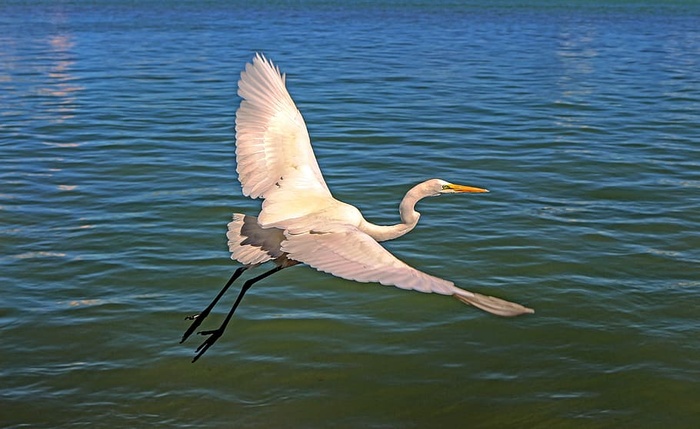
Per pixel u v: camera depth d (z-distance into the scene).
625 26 41.47
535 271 10.86
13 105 19.95
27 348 9.09
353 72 25.06
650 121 19.31
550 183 14.41
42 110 19.41
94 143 16.53
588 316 9.80
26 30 35.44
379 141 16.86
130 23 39.12
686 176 14.95
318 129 17.72
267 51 29.50
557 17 45.81
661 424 8.00
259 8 49.06
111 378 8.62
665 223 12.59
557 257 11.26
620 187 14.23
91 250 11.37
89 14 43.75
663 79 25.34
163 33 35.00
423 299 10.21
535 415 8.11
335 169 14.91
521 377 8.69
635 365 8.88
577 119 19.31
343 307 10.00
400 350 9.12
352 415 8.11
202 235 11.90
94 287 10.37
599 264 11.09
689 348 9.16
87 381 8.57
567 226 12.37
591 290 10.38
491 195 13.68
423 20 43.03
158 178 14.38
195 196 13.45
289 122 6.50
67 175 14.48
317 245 4.91
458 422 8.02
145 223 12.28
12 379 8.57
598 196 13.79
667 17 46.72
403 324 9.63
